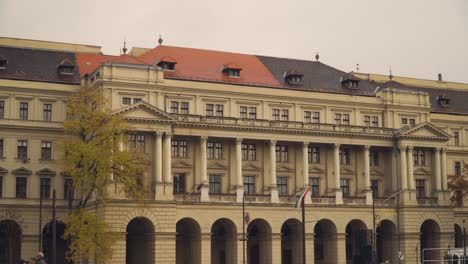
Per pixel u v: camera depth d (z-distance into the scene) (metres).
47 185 114.94
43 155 115.12
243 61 133.62
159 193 110.06
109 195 103.94
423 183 134.75
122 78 112.50
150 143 112.88
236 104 123.25
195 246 115.38
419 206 129.38
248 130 120.81
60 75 119.50
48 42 130.12
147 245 111.50
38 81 115.44
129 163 99.94
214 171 120.56
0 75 114.62
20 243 113.19
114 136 98.75
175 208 110.81
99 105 103.38
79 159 97.31
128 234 115.50
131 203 107.38
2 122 112.69
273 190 120.81
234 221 116.00
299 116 127.81
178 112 118.69
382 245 132.38
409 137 131.38
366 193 127.75
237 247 116.00
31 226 113.38
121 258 105.50
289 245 127.81
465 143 146.50
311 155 129.12
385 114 134.38
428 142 133.38
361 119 132.75
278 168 125.56
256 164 123.94
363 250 52.56
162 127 112.25
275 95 126.06
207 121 117.75
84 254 97.12
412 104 136.25
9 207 112.25
